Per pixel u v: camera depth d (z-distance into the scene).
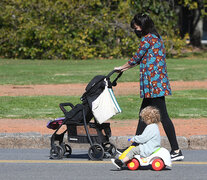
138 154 24.92
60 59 104.31
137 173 24.33
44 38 102.94
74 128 27.27
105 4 107.75
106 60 100.06
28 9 104.62
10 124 38.66
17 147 32.09
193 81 69.50
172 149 27.11
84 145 32.44
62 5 104.69
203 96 54.78
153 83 26.55
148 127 24.84
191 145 31.83
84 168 25.44
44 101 49.78
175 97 53.31
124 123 39.25
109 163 26.72
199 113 43.75
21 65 88.62
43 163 26.70
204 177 23.50
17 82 66.62
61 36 103.12
